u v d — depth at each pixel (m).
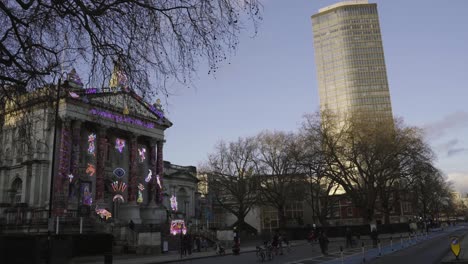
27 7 11.34
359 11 183.38
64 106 50.84
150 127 65.06
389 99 172.88
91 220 47.78
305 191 75.31
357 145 59.75
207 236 55.91
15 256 23.62
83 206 48.50
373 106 172.00
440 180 93.94
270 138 73.88
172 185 79.31
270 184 73.88
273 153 72.75
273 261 30.78
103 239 33.97
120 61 12.09
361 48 179.12
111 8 11.68
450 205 150.38
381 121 61.41
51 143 51.12
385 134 58.66
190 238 41.47
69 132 50.94
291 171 69.62
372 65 177.00
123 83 12.30
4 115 15.37
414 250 35.09
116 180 59.88
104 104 14.72
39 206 49.56
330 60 183.12
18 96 14.55
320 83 184.00
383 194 67.81
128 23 11.82
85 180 53.19
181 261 33.56
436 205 125.94
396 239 58.06
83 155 54.53
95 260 32.88
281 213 71.25
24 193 51.19
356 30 181.12
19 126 15.76
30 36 12.85
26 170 51.75
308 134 61.84
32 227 43.59
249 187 74.06
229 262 31.27
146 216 62.66
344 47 180.25
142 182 64.19
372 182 60.84
